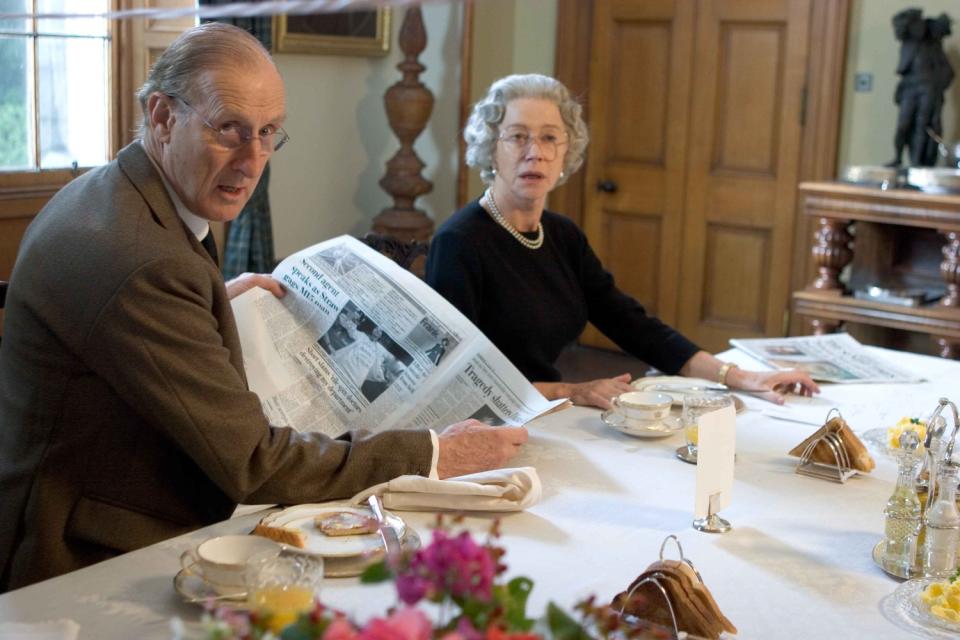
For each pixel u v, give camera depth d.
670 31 5.15
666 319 5.34
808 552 1.50
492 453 1.72
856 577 1.43
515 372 1.88
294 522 1.50
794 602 1.35
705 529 1.56
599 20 5.31
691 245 5.23
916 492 1.50
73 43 3.68
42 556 1.53
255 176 1.61
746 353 2.62
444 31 5.22
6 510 1.55
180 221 1.57
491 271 2.38
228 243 4.33
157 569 1.37
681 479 1.77
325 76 4.89
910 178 3.97
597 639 1.02
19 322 1.54
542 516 1.59
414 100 4.85
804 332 4.17
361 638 0.75
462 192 5.29
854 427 2.09
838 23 4.71
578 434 1.99
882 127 4.70
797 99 4.88
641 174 5.31
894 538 1.45
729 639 1.24
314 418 1.82
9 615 1.23
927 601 1.33
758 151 5.01
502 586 0.84
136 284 1.46
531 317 2.40
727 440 1.58
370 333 1.93
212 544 1.32
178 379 1.48
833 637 1.26
